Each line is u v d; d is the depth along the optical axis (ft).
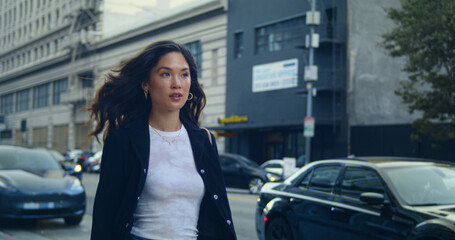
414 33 53.57
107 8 142.31
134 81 7.67
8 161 30.45
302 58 81.97
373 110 76.38
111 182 7.02
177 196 7.23
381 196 16.57
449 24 50.16
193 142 7.56
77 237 25.93
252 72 91.15
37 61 181.37
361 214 17.24
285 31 86.02
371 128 74.74
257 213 23.45
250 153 92.43
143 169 7.06
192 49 106.93
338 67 79.41
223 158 62.18
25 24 191.83
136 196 6.98
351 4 78.48
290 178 22.43
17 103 199.93
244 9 93.81
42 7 179.01
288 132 87.15
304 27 81.97
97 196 7.05
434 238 14.46
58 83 166.91
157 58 7.45
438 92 53.78
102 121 7.86
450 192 17.24
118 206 7.03
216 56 100.48
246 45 93.04
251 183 57.82
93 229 6.93
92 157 100.53
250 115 90.84
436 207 16.11
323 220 18.85
